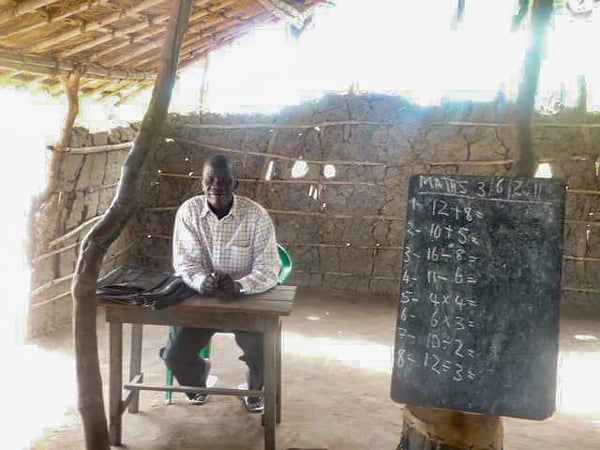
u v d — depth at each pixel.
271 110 6.88
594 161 6.45
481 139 6.56
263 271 3.39
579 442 3.69
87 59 4.92
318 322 5.92
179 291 3.23
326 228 6.93
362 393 4.29
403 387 2.72
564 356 5.24
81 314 2.90
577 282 6.62
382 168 6.77
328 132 6.81
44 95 5.30
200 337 3.54
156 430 3.63
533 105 2.98
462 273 2.68
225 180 3.34
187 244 3.48
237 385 4.32
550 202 2.62
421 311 2.71
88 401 2.89
